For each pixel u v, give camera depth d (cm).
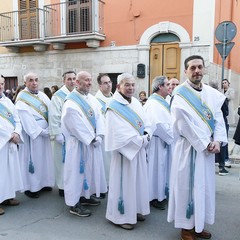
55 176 477
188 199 314
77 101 388
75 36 1079
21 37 1252
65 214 404
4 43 1236
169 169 421
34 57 1238
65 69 1175
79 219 389
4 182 409
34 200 455
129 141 343
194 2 945
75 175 389
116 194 359
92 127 395
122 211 356
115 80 1109
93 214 404
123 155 350
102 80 488
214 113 320
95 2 1070
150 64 1041
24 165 457
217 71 948
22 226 370
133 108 360
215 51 945
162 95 418
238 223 377
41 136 466
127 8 1043
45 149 475
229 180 546
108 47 1084
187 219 315
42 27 1190
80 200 433
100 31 1090
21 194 481
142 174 360
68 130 391
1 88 419
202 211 308
